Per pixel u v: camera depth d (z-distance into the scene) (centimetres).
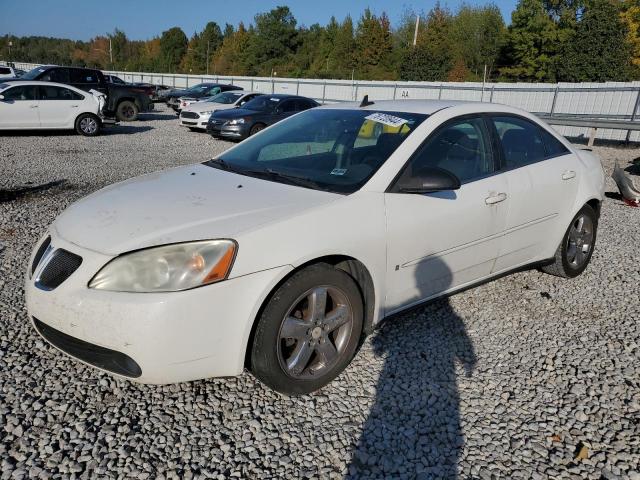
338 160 338
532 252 418
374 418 271
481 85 2472
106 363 253
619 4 4056
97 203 301
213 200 290
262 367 266
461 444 256
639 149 1661
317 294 276
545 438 264
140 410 269
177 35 9019
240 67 7381
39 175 858
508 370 322
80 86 1830
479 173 367
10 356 310
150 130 1717
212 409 272
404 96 2784
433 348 342
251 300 254
